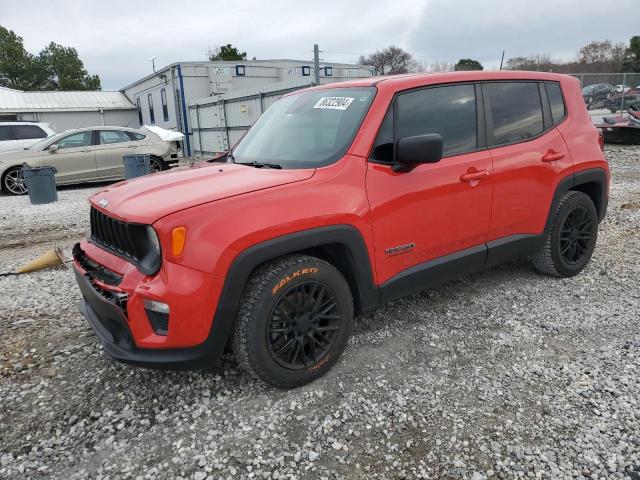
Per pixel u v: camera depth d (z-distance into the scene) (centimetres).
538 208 396
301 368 284
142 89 2981
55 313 415
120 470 232
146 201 267
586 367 299
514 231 386
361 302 309
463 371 302
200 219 248
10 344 360
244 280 256
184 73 2306
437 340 342
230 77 2406
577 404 264
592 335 338
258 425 259
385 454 235
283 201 268
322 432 252
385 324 367
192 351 255
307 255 285
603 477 214
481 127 361
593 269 463
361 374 303
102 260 285
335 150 306
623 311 372
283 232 263
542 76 414
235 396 285
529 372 297
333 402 276
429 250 334
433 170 327
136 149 1289
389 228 308
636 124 1426
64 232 756
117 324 271
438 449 237
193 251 245
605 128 1482
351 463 230
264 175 293
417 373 302
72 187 1298
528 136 390
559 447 234
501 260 388
